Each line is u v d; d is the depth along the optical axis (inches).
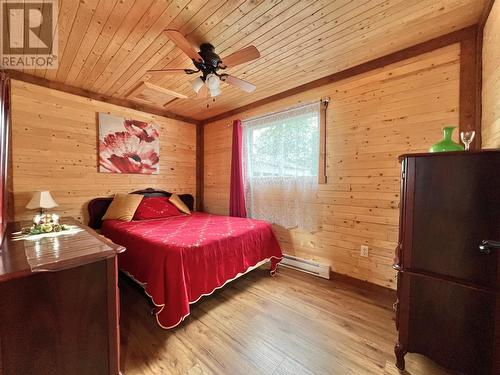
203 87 94.9
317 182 109.3
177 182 163.5
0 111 63.5
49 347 41.1
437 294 49.3
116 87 116.9
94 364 46.1
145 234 88.4
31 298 39.2
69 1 60.3
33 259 42.3
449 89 76.8
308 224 112.6
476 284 44.8
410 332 53.2
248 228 102.9
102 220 121.0
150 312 78.2
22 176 101.9
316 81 110.0
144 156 143.6
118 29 71.9
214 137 166.9
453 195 46.8
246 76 106.1
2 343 36.9
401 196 54.5
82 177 119.6
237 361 57.7
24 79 101.7
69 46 81.0
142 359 57.9
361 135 96.3
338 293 92.2
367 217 95.1
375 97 92.5
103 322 47.0
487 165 43.4
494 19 58.9
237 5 62.4
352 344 63.9
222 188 162.2
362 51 86.6
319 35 76.4
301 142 114.6
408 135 84.8
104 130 125.6
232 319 74.9
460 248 46.3
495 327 43.1
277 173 124.2
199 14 65.5
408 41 80.8
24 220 99.3
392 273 89.0
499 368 42.9
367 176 95.0
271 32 74.3
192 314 77.6
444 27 73.5
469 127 72.6
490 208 43.1
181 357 58.7
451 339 48.0
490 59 61.7
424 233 50.6
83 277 44.5
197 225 109.0
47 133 108.5
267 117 128.0
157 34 74.4
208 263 79.4
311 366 56.2
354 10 64.9
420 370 55.0
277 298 88.3
